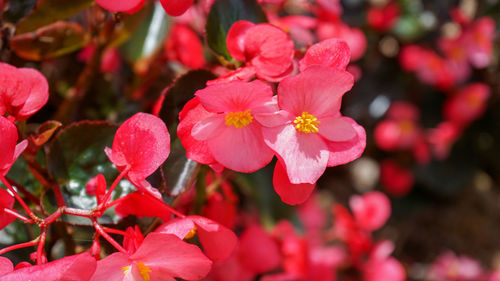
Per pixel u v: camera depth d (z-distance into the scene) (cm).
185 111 39
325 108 39
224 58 43
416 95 104
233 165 38
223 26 43
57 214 38
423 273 100
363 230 73
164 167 41
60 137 42
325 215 98
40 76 39
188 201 47
